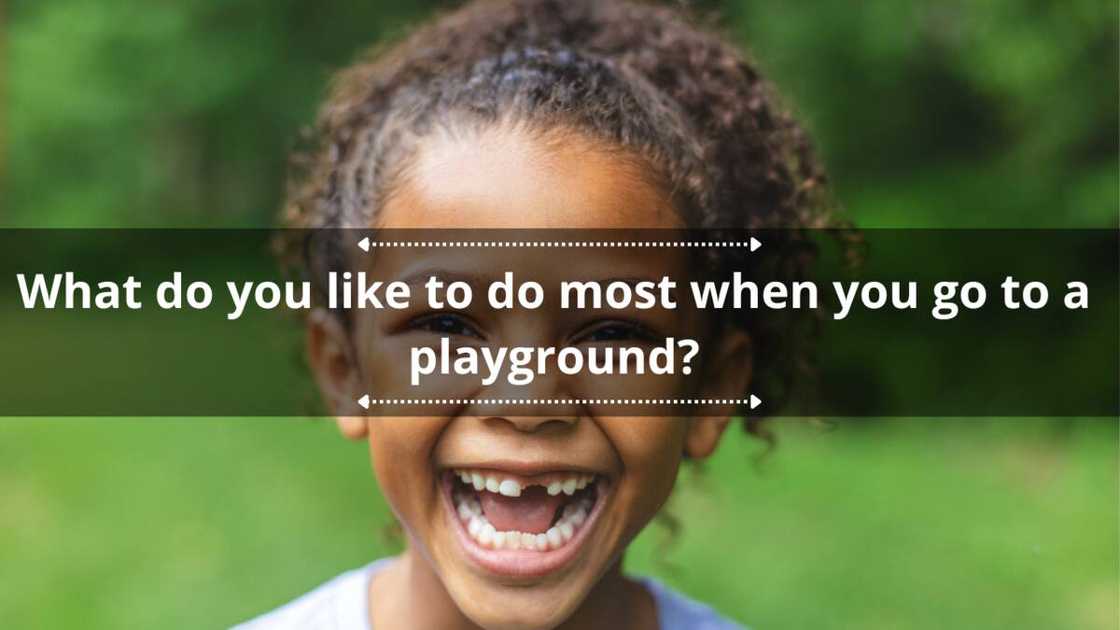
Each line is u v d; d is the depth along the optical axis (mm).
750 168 2105
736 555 5098
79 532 5504
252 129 13562
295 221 2498
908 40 8508
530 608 1621
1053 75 7266
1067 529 5555
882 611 4684
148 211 13914
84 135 13531
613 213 1636
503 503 1647
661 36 2219
